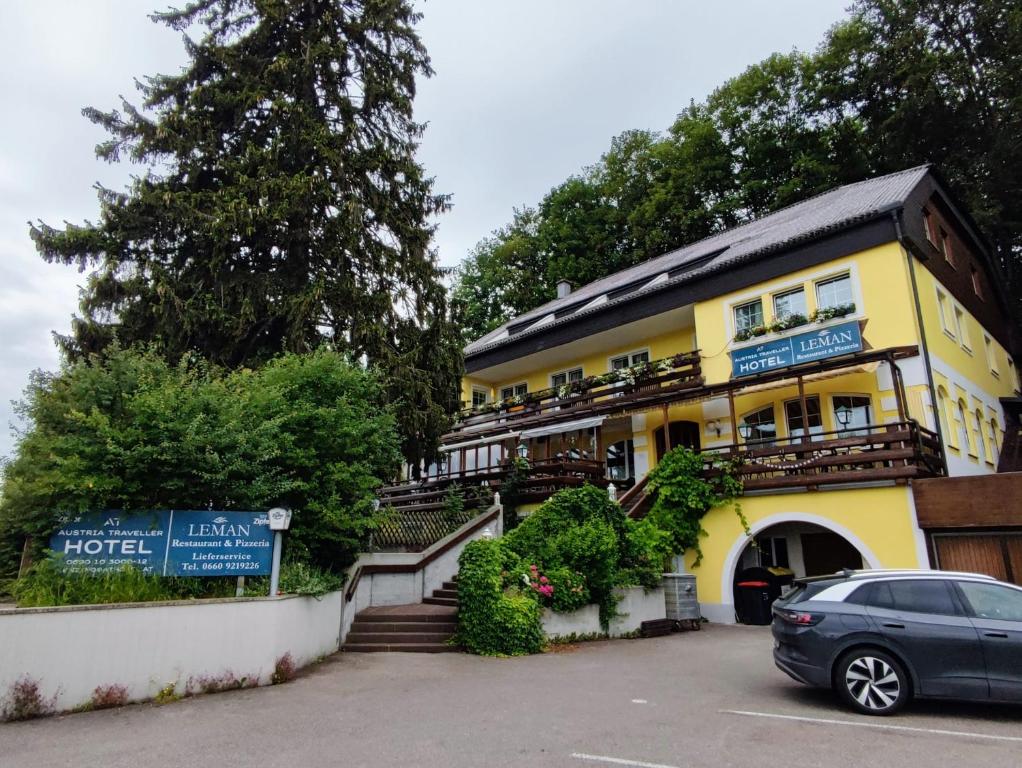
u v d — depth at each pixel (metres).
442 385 16.72
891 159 31.66
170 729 6.50
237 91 15.84
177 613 8.09
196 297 14.34
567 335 23.39
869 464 14.80
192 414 9.38
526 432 21.67
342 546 11.60
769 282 18.05
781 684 8.53
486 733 6.27
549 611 11.95
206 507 9.33
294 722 6.73
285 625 9.11
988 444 19.52
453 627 12.04
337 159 15.55
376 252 16.45
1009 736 6.12
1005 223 28.34
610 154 42.12
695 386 18.56
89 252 14.02
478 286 45.50
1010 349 26.25
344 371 12.01
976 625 6.89
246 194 14.80
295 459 10.64
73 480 8.05
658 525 16.11
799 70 34.47
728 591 15.37
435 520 17.91
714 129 35.75
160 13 15.77
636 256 37.44
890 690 6.95
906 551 13.05
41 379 9.16
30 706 6.97
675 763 5.37
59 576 8.07
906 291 15.45
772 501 15.12
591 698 7.76
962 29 30.69
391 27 17.39
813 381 15.72
